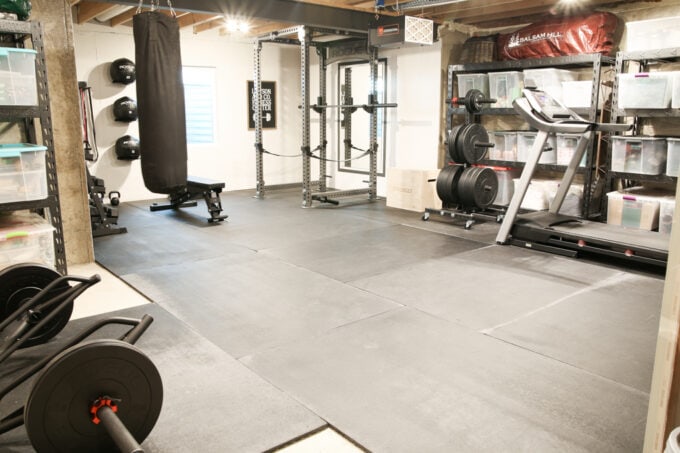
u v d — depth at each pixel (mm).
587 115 6094
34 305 2682
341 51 8133
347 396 2584
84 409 1900
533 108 5102
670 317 1533
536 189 6363
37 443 1852
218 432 2289
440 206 7219
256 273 4504
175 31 3475
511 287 4141
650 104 5113
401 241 5586
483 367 2875
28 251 3600
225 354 3008
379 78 8289
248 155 9367
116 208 7301
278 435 2275
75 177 4727
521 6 6223
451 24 7246
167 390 2615
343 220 6664
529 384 2699
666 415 1577
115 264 4785
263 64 9266
